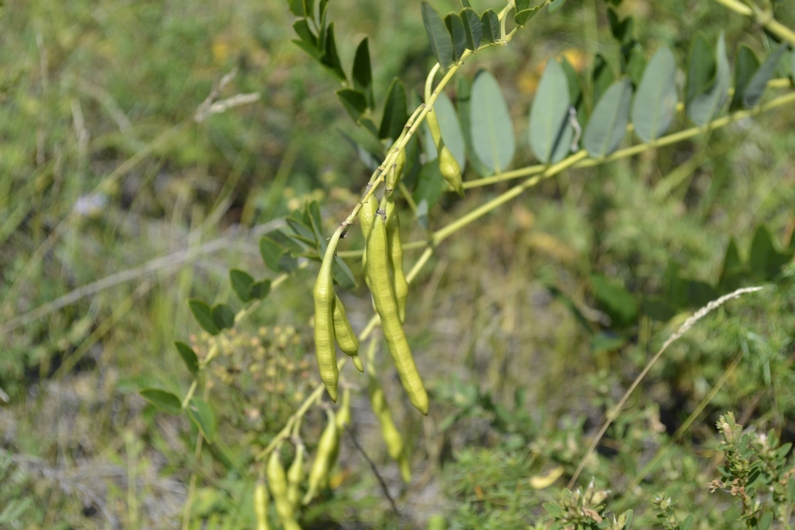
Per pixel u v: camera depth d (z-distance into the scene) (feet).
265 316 2.45
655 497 1.87
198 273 2.57
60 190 2.53
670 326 2.31
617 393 2.40
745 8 2.15
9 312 2.38
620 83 2.03
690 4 2.62
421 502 2.28
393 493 2.30
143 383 2.26
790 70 2.17
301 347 2.25
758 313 2.25
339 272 1.92
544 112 2.09
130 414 2.36
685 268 2.47
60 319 2.42
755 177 2.60
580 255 2.60
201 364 2.03
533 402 2.43
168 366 2.39
